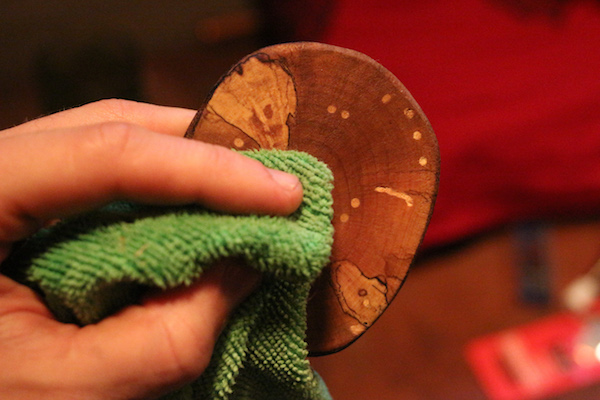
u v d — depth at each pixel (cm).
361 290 23
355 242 23
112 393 19
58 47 77
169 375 19
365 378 50
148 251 18
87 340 19
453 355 50
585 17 52
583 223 54
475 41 52
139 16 80
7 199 18
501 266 54
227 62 81
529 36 52
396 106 22
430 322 52
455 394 48
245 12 84
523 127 48
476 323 52
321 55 22
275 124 22
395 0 56
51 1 74
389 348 51
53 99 72
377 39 55
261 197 19
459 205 52
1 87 78
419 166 22
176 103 75
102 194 19
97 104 25
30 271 19
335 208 23
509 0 54
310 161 21
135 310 19
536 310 51
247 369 23
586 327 49
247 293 20
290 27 63
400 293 55
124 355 19
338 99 22
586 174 48
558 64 50
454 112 50
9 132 24
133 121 25
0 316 19
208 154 19
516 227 55
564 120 48
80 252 18
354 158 22
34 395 18
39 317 19
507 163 49
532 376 47
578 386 46
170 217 19
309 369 22
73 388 19
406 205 22
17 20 74
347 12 57
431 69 52
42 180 18
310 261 20
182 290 19
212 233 19
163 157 19
